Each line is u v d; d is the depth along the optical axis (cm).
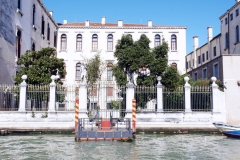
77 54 4284
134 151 1379
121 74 2608
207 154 1320
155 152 1361
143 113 2119
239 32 3731
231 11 3972
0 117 2042
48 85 2262
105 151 1378
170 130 2039
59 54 4284
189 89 2188
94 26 4303
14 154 1300
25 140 1705
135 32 4331
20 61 2445
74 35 4322
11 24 2634
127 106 2139
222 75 2509
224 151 1394
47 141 1667
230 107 2422
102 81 3756
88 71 3559
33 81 2314
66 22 4597
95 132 1681
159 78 2239
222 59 2519
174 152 1362
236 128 1817
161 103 2158
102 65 3831
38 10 3447
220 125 1895
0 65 2395
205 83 2542
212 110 2169
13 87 2175
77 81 4219
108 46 4328
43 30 3675
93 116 2206
